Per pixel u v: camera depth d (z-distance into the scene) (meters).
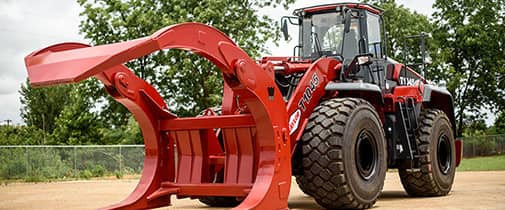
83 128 28.14
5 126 32.69
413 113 8.70
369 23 8.66
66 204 8.88
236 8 26.41
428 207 7.14
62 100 49.06
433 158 8.75
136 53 4.82
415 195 9.00
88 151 20.70
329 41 8.58
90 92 27.36
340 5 8.49
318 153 6.55
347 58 8.40
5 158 19.42
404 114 8.56
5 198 10.32
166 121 6.26
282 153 5.73
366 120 6.95
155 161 6.24
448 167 9.19
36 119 48.75
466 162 28.95
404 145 8.40
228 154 6.16
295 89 6.87
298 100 6.73
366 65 8.08
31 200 9.80
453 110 9.98
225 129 6.10
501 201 7.83
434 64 38.50
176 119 6.21
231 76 5.53
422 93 9.05
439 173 8.85
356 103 6.93
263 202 5.42
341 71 7.48
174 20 25.50
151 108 6.23
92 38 26.81
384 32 9.02
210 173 6.42
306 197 9.53
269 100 5.68
